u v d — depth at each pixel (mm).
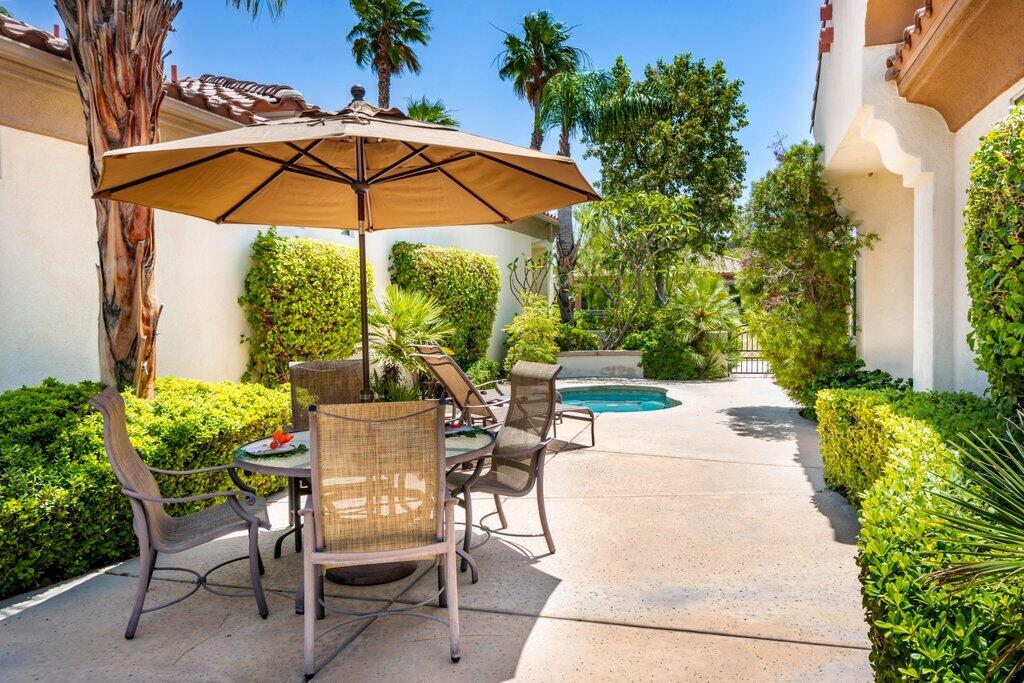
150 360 5273
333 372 5609
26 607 3584
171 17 5188
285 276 7680
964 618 1728
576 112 17891
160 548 3256
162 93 5227
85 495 3955
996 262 3518
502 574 4020
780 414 10305
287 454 3850
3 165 5219
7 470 3764
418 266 11477
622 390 14430
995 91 4461
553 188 4629
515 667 2947
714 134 25031
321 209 5582
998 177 3498
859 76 5738
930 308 5566
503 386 12680
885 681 2006
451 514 3076
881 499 2584
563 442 7816
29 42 5172
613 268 17250
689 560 4195
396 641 3207
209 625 3391
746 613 3449
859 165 8445
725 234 24906
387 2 21281
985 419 3770
